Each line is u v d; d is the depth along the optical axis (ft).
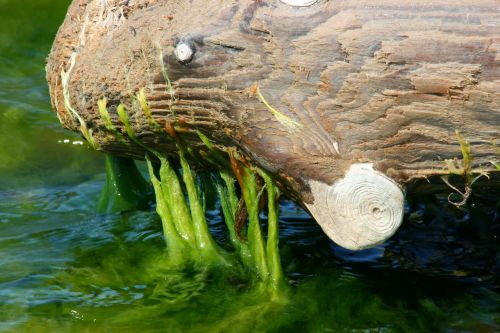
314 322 10.42
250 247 10.93
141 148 10.73
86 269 11.92
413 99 8.35
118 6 9.88
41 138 16.71
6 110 17.38
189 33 8.84
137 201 14.15
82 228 13.46
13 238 13.14
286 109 8.67
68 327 10.34
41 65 19.10
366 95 8.42
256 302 10.75
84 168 16.10
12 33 19.39
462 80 8.20
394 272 11.69
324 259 12.05
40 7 19.76
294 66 8.55
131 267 11.91
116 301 10.97
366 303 10.87
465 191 8.98
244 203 10.53
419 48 8.25
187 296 10.98
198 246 11.57
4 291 11.26
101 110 9.96
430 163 8.60
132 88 9.46
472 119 8.32
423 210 13.51
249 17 8.68
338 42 8.43
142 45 9.28
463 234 12.85
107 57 9.71
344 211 8.69
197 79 8.95
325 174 8.66
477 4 8.22
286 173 8.82
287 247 12.45
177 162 11.26
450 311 10.71
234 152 9.53
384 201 8.58
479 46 8.14
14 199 14.78
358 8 8.44
